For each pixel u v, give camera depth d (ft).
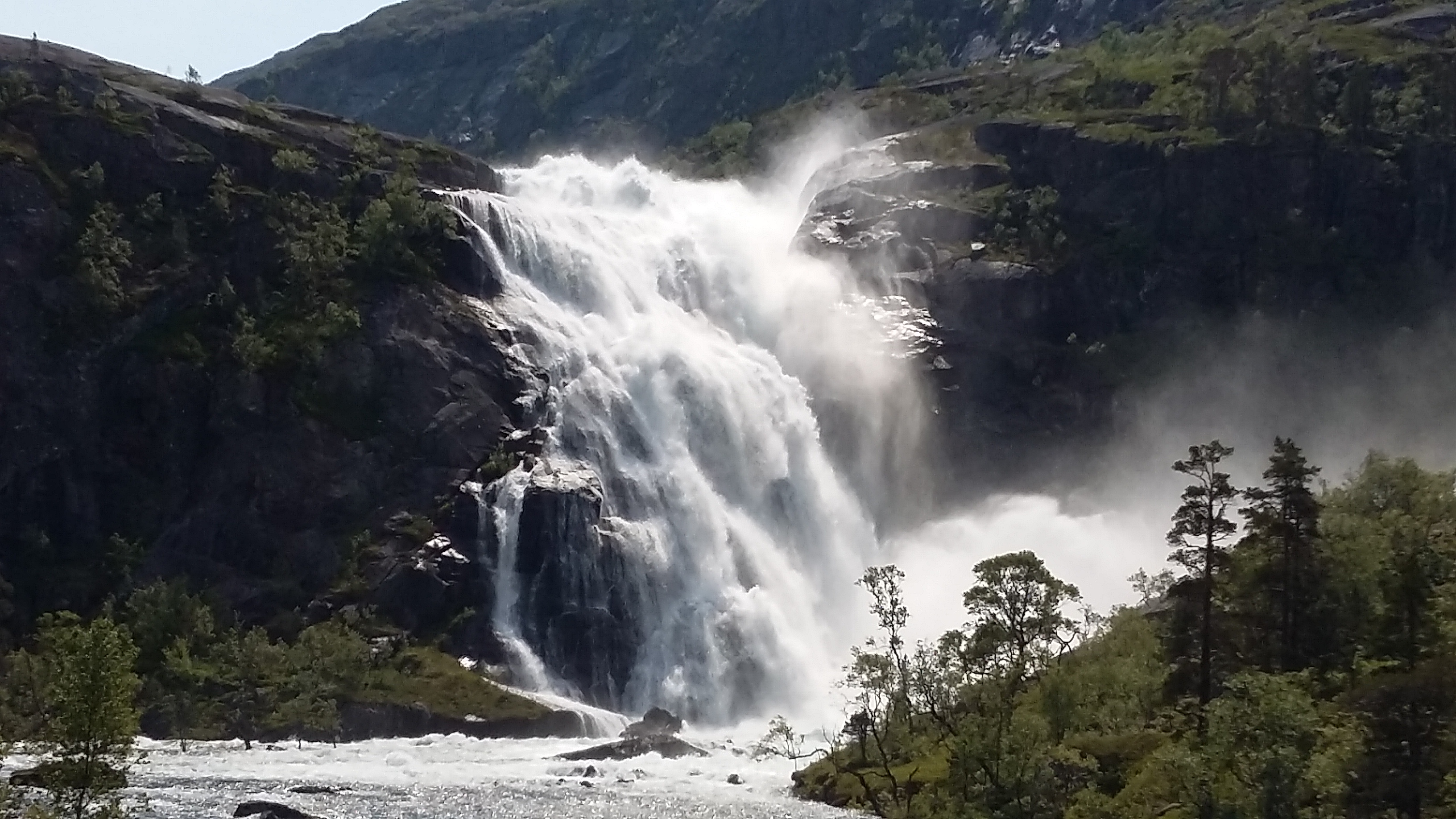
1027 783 332.39
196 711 558.56
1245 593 417.69
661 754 518.78
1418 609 383.45
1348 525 458.09
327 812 389.80
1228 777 304.30
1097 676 403.13
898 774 418.92
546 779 461.37
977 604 404.57
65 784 273.33
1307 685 375.04
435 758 513.86
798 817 396.78
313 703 564.30
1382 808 313.73
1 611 621.31
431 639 649.61
